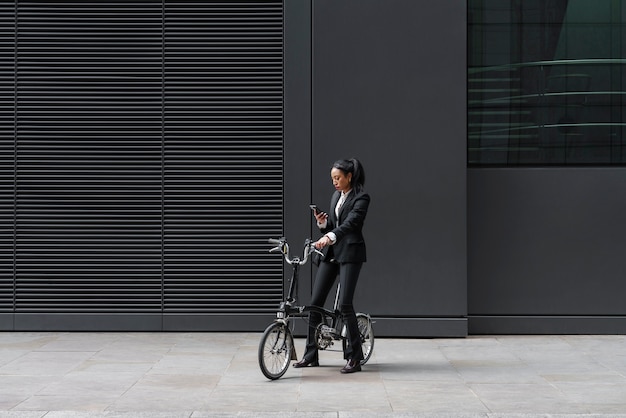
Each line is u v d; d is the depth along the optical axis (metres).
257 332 10.12
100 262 10.19
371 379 7.62
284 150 9.98
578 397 6.91
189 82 10.14
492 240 10.23
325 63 9.91
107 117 10.18
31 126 10.20
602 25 10.26
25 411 6.35
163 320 10.13
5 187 10.22
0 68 10.21
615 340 9.83
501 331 10.20
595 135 10.25
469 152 10.30
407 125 9.87
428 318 9.91
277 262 10.12
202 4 10.15
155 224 10.18
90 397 6.88
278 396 6.91
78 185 10.21
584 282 10.18
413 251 9.88
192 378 7.63
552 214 10.20
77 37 10.22
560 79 10.27
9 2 10.20
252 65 10.15
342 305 7.86
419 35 9.88
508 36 10.30
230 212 10.12
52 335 9.98
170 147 10.12
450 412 6.35
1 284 10.20
